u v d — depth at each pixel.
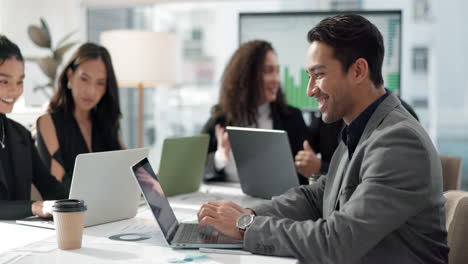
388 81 3.92
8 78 2.13
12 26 4.51
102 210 1.96
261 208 1.89
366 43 1.60
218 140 3.06
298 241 1.51
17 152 2.26
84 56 2.75
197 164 2.71
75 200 1.66
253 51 3.22
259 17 4.12
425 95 4.61
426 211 1.53
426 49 4.58
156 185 1.84
